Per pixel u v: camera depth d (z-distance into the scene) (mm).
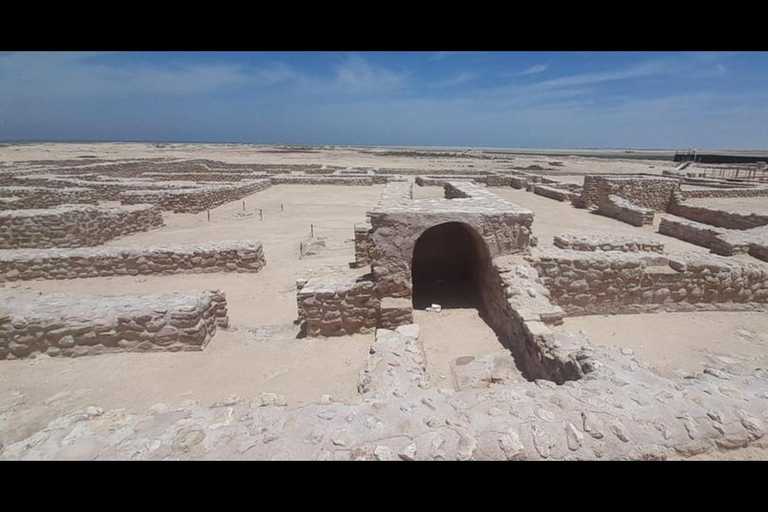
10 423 4520
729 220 15219
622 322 7434
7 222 11547
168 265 10070
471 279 9625
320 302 7039
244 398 5078
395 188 13484
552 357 5035
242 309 8406
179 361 5977
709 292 7770
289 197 22797
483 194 10164
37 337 5879
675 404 3551
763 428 3371
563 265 7613
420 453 2990
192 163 33875
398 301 7195
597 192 19312
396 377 4523
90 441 3109
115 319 6039
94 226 12844
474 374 5680
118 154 53406
